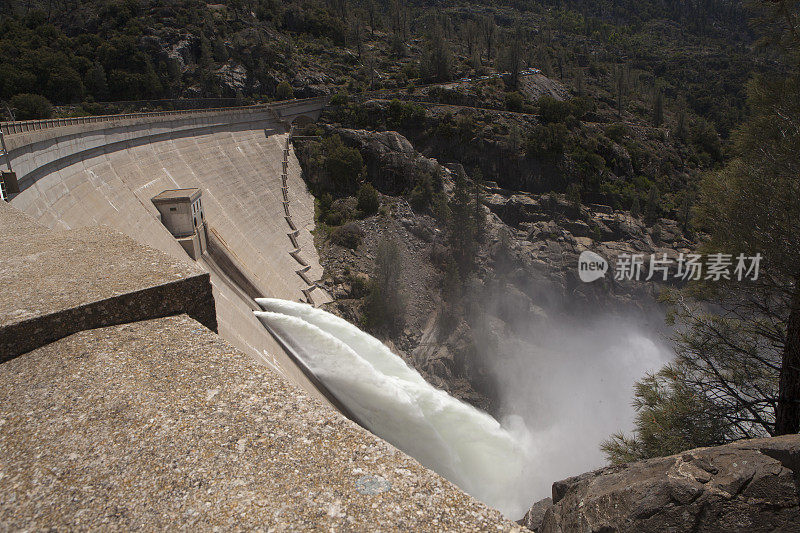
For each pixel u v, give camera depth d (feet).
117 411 19.02
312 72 440.45
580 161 352.49
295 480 15.65
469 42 547.08
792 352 47.34
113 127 161.58
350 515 14.37
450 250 276.41
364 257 263.49
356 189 306.96
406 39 581.94
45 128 129.49
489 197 326.65
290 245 245.65
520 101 393.50
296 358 142.31
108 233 36.73
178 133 214.48
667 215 354.33
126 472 16.21
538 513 47.32
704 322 56.39
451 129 341.82
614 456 52.85
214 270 160.35
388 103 353.31
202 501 14.99
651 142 424.87
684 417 50.55
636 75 613.93
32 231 40.93
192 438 17.51
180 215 157.89
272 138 303.48
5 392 20.70
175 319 26.43
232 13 463.01
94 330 25.07
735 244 48.14
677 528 26.40
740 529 25.43
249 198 239.91
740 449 28.04
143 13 415.85
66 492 15.65
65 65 333.62
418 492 15.30
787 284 46.70
